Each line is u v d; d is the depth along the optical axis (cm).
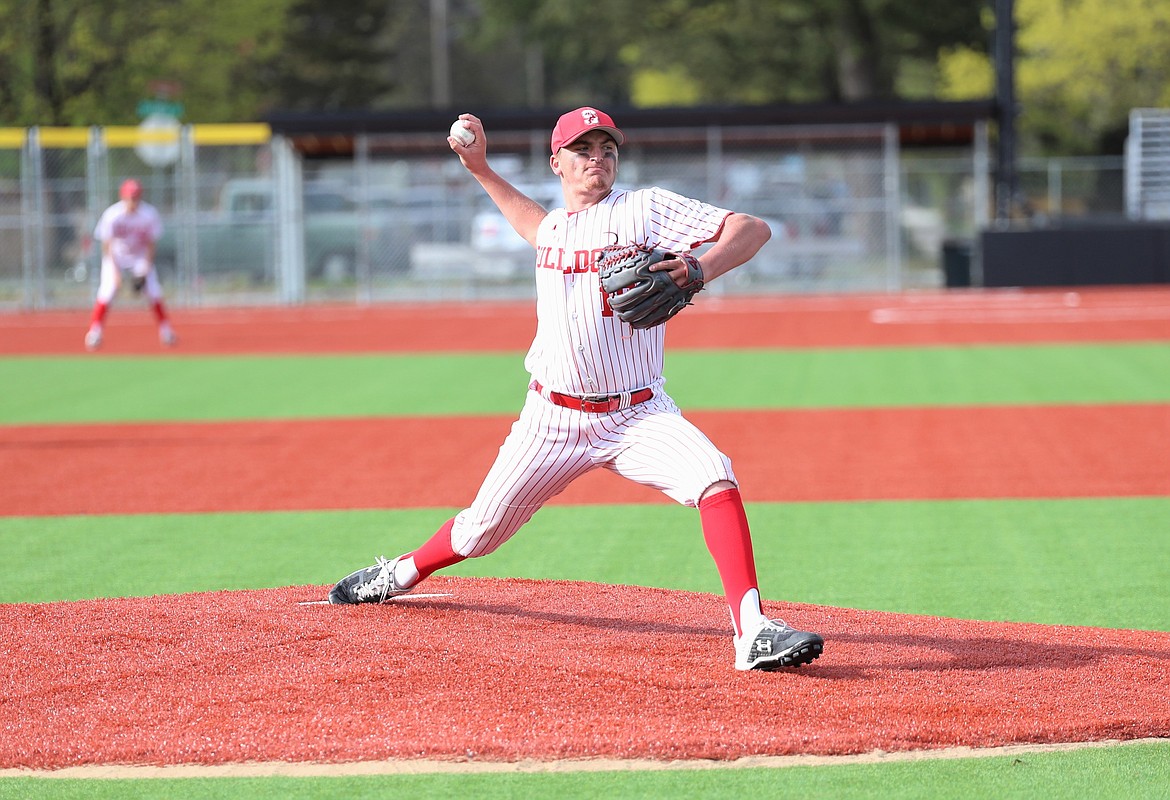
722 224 1778
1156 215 11350
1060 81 14250
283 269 10788
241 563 2728
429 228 11175
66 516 3219
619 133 1814
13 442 4306
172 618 2123
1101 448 3897
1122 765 1543
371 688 1761
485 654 1900
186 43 14275
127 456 4031
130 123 14588
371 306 10781
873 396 5103
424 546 2103
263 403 5216
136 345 7712
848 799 1456
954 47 15862
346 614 2133
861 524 3020
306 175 12238
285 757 1570
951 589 2444
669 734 1596
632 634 2022
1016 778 1507
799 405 4900
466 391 5516
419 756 1567
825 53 16212
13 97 13962
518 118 10419
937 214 13525
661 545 2841
